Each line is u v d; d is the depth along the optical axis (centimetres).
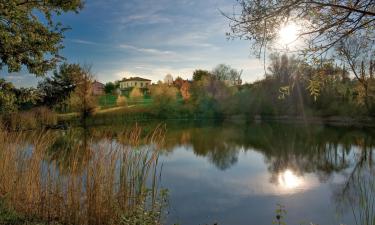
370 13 279
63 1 1341
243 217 878
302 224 824
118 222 561
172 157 1884
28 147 784
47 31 1298
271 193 1119
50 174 664
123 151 610
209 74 6331
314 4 298
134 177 602
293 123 4150
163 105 5494
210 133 3284
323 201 1016
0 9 1020
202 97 5797
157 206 586
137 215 523
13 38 1080
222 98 5631
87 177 595
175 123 4597
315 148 2259
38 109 2848
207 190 1141
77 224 590
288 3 297
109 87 8131
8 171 693
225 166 1627
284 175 1426
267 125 4081
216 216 880
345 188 1139
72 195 605
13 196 656
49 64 1308
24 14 1165
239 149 2253
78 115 3925
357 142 2450
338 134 2953
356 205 934
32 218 590
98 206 580
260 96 4734
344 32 317
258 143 2550
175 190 1132
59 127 2912
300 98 3991
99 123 3931
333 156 1939
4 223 538
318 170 1543
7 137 790
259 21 310
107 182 597
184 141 2672
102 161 605
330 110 3872
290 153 2077
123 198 587
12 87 1159
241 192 1128
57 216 608
